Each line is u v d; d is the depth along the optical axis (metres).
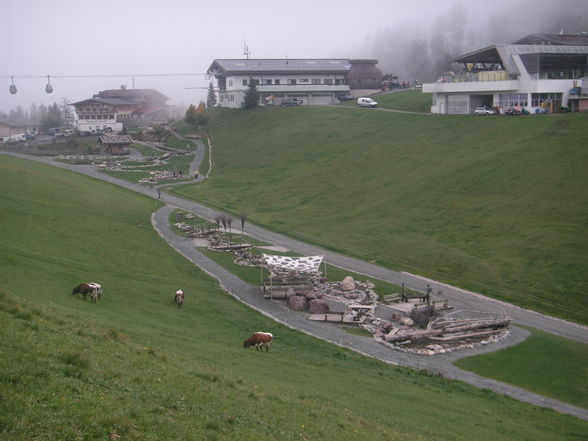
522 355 56.34
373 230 103.88
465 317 66.69
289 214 119.25
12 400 20.67
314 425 28.09
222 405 26.98
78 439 19.48
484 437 34.84
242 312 62.09
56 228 79.25
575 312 69.44
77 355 26.69
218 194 138.00
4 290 40.94
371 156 149.75
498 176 114.75
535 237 89.00
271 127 198.62
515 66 153.75
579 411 45.53
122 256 75.69
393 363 51.81
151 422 22.25
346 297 71.31
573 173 107.38
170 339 41.47
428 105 192.25
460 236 95.06
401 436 30.42
